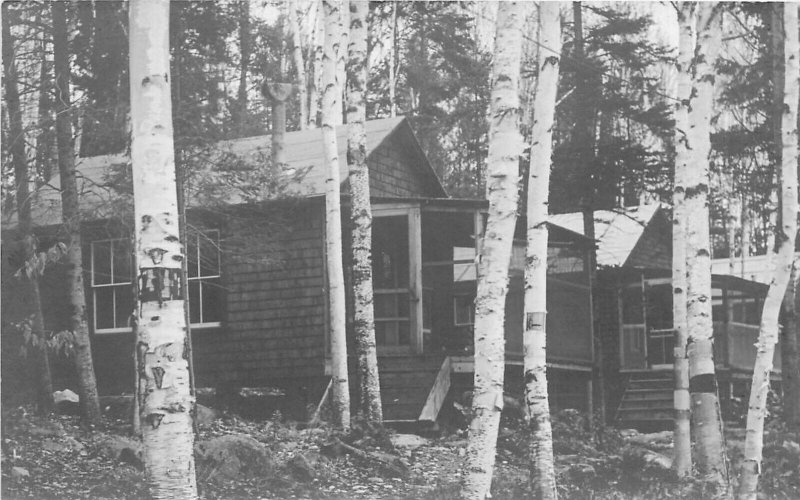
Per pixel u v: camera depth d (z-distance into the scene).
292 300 22.00
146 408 8.20
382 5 35.34
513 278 23.28
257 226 20.78
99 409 17.78
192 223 20.23
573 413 23.03
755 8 23.39
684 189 18.23
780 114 21.62
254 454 14.71
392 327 23.61
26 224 18.14
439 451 18.52
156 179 8.46
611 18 29.62
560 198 29.61
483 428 12.29
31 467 13.66
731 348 29.30
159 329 8.27
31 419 16.70
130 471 14.08
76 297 17.70
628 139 30.22
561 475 17.11
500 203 12.54
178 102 16.59
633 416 28.94
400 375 21.61
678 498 15.43
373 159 24.41
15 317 19.12
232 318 22.48
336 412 18.02
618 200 34.50
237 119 29.77
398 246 23.84
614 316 31.11
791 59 15.84
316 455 16.14
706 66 16.70
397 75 40.78
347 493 14.45
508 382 23.09
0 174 16.31
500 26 12.78
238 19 17.94
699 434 16.16
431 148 41.19
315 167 23.20
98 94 18.03
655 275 30.97
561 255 25.95
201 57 17.88
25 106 20.33
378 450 16.92
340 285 18.33
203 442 14.69
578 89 29.56
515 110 12.67
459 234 24.23
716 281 28.81
